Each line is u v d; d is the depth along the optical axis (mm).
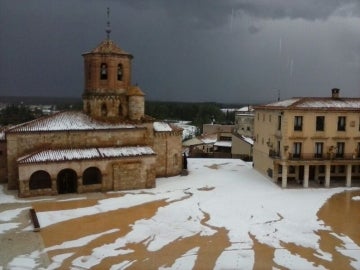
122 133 55156
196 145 97625
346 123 54000
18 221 38594
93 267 28703
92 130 53094
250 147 84438
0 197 47062
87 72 58250
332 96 59250
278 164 56281
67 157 48844
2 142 54000
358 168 58969
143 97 58000
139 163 52375
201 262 29703
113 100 57719
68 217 40156
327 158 53531
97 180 54438
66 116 55844
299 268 28875
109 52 56812
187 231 36469
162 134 59750
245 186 54344
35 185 51781
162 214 41500
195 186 54500
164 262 29672
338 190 52688
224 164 72750
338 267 29125
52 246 32531
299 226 38188
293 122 52844
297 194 50250
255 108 64625
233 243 33594
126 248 32312
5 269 28031
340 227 38000
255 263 29609
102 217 40312
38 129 50562
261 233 36094
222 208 43719
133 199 47250
